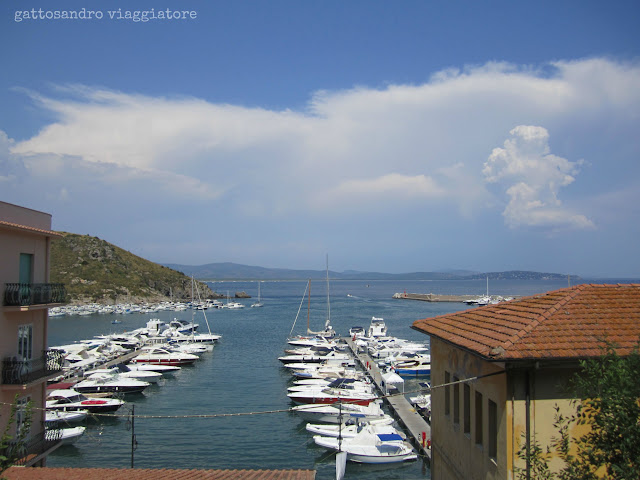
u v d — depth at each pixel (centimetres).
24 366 2575
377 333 9700
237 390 5756
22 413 2630
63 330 12312
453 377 1872
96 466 3588
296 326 12450
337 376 5934
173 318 14950
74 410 4597
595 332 1423
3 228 2494
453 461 1861
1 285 2497
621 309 1549
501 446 1397
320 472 3519
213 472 2095
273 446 3969
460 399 1786
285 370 6869
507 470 1353
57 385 5156
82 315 15888
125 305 18512
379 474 3506
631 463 1034
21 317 2652
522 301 1809
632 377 1082
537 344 1359
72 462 3653
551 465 1344
